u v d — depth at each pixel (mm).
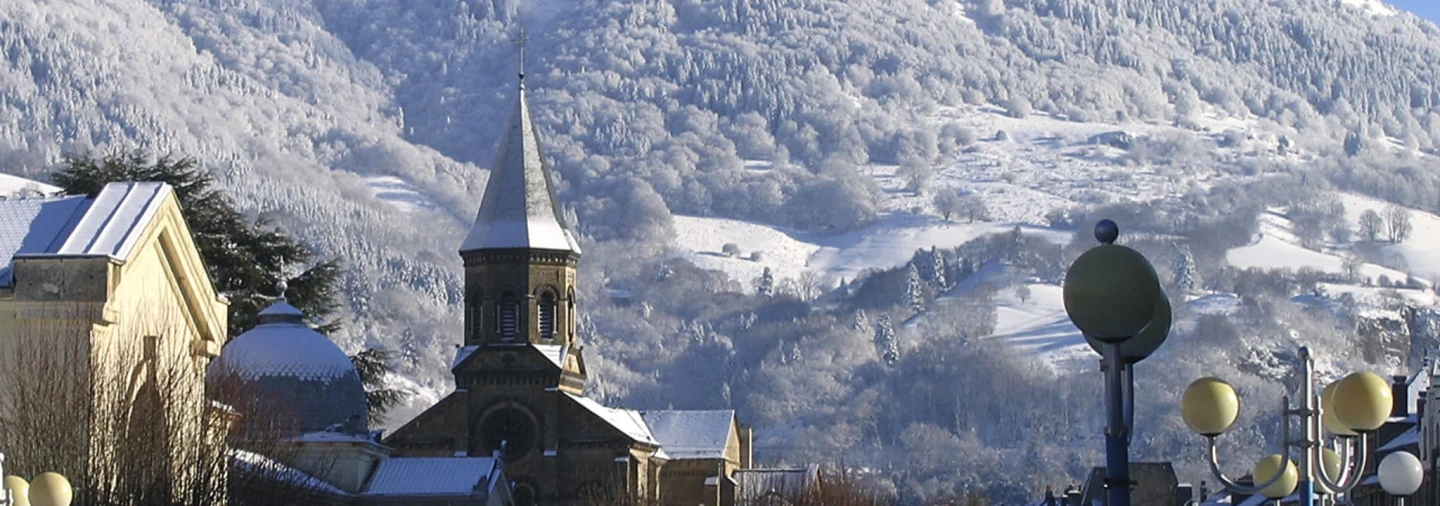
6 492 56594
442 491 146250
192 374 76812
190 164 127125
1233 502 148000
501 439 189250
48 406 67312
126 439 66625
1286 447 46156
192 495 68562
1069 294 36469
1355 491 103438
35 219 79875
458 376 190125
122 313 77188
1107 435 36562
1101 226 36844
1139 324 36281
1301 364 45500
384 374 150250
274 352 127438
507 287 190750
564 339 192125
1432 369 96312
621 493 181125
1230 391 44031
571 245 193125
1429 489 79062
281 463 80125
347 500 136750
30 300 75562
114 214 78938
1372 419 45031
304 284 133750
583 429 189125
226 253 124938
